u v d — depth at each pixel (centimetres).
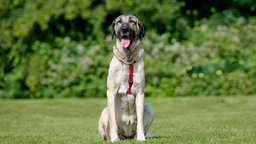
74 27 1788
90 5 1719
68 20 1800
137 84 771
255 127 936
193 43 1802
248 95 1672
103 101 1538
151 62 1680
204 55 1734
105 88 1661
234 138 783
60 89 1680
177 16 1864
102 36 1711
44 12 1689
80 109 1388
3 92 1694
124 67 766
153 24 1822
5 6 1725
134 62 769
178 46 1720
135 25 777
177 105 1449
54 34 1778
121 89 775
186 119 1141
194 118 1156
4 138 876
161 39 1764
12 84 1695
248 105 1419
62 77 1675
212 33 1781
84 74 1672
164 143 737
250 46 1795
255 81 1698
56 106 1450
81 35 1798
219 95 1683
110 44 1720
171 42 1842
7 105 1479
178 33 1847
